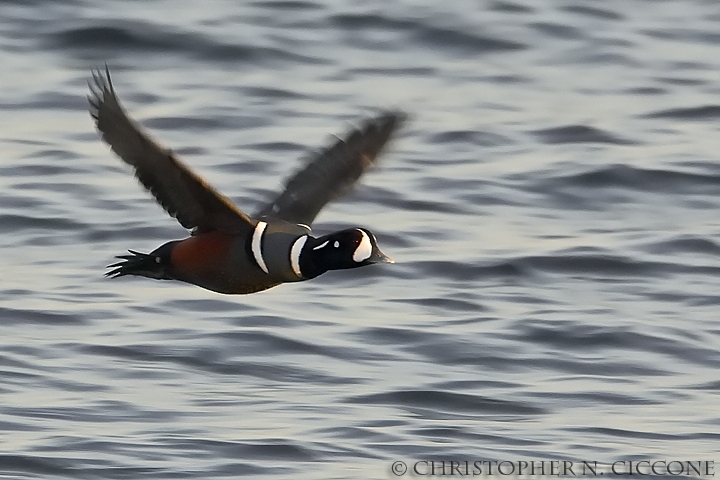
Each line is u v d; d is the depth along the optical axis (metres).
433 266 15.55
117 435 11.13
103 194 17.42
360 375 12.75
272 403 11.98
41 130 19.80
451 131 20.20
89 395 12.05
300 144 19.53
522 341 13.62
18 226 16.42
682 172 18.78
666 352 13.52
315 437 11.21
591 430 11.59
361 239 8.43
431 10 25.47
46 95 21.19
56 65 22.50
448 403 12.16
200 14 24.77
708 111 21.52
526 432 11.52
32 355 12.88
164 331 13.55
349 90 22.03
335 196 9.20
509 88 22.44
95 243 16.03
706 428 11.69
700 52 24.50
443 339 13.52
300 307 14.34
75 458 10.63
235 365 12.87
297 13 25.11
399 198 17.72
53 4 24.56
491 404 12.16
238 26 24.25
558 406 12.18
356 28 24.64
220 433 11.23
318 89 21.98
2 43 23.17
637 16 26.27
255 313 14.06
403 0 26.03
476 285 15.19
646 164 19.03
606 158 19.22
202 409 11.80
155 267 8.74
